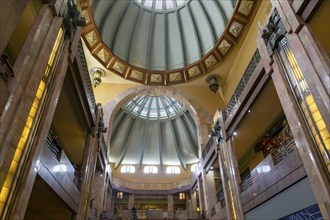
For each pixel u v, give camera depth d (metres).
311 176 6.66
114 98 20.97
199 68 20.58
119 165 28.42
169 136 28.94
